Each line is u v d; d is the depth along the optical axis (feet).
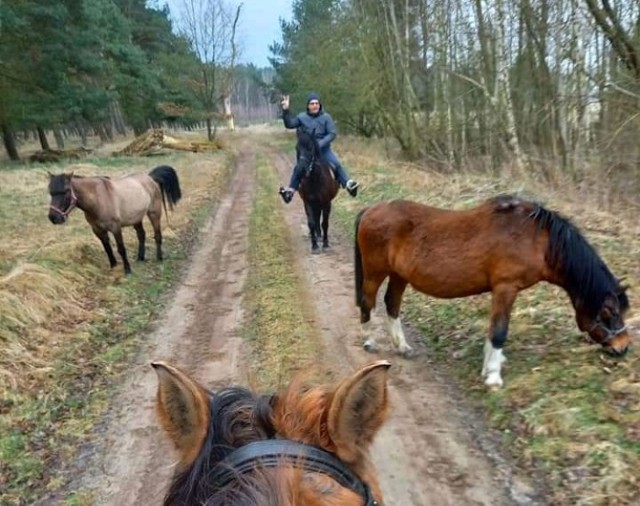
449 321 22.04
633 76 34.63
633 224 28.55
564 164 42.83
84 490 13.84
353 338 21.65
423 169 57.93
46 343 21.86
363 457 4.99
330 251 34.94
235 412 4.99
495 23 45.14
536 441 13.91
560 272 16.30
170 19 170.30
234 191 64.13
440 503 12.64
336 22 91.66
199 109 135.23
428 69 71.10
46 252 30.83
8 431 16.21
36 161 91.97
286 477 3.89
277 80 181.06
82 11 84.43
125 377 19.76
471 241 16.78
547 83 48.67
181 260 35.22
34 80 81.82
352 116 100.37
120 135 166.50
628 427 13.44
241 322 24.23
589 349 17.30
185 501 4.32
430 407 16.44
